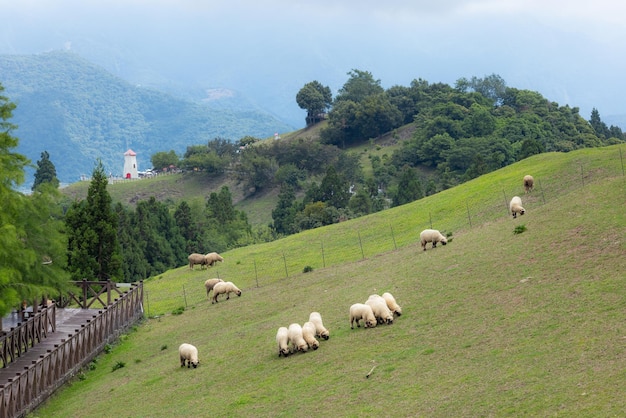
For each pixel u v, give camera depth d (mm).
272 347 36844
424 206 79750
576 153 80375
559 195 61312
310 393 28000
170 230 103500
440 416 22719
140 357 43594
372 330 34438
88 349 44094
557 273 34094
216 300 56125
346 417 24578
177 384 34688
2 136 42375
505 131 188000
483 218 61969
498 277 36594
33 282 44469
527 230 43906
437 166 180125
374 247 66438
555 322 28094
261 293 55469
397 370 27984
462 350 28188
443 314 33688
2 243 36938
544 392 22375
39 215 44625
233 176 199375
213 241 110500
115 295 64875
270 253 76125
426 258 47406
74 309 55344
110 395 35750
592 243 36594
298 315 43094
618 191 44938
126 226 92438
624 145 77562
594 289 30328
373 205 134375
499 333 28797
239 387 31438
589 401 21047
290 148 197875
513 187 70875
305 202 132875
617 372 22328
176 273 75250
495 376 24625
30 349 43312
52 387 37375
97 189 65500
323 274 56750
